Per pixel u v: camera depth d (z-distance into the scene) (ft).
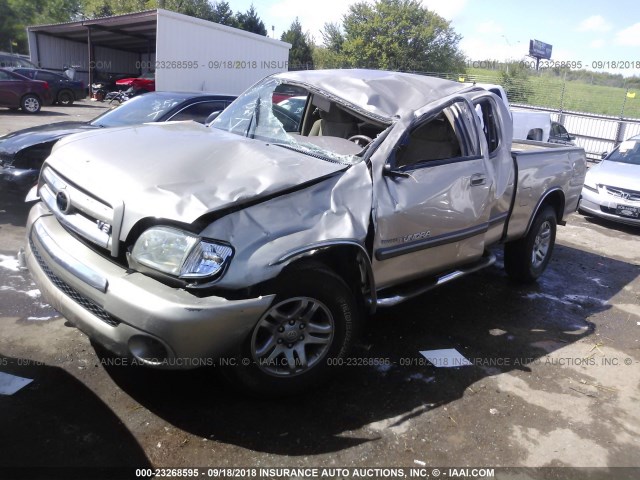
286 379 9.70
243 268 8.32
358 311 10.69
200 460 8.38
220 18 150.71
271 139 12.42
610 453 9.48
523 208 15.43
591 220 29.45
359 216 9.84
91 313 8.69
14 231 17.85
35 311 12.50
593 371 12.36
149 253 8.36
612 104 68.54
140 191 8.82
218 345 8.29
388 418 9.85
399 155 11.84
